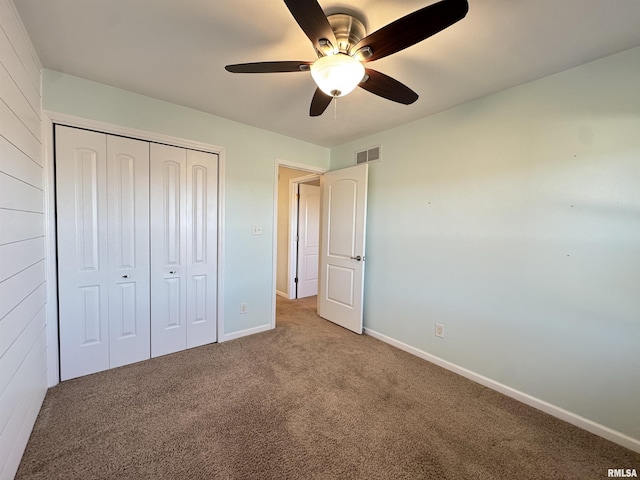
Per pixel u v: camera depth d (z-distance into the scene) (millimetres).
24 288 1473
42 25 1489
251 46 1655
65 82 1989
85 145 2117
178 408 1837
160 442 1548
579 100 1760
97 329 2234
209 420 1733
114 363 2324
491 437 1657
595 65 1700
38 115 1819
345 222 3340
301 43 1625
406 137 2783
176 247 2596
